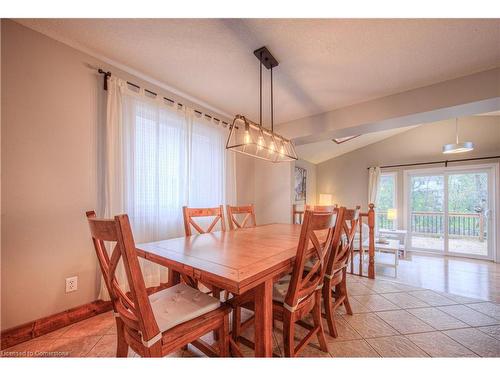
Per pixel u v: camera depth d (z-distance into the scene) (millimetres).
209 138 3066
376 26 1586
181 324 1018
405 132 5379
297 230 2193
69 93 1827
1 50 1508
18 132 1569
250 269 989
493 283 2912
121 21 1588
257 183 4062
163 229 2463
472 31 1629
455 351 1497
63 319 1720
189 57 1996
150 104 2361
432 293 2506
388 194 5652
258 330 1050
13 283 1533
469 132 4590
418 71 2170
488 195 4375
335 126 3090
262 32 1661
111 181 1989
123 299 999
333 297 2150
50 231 1708
